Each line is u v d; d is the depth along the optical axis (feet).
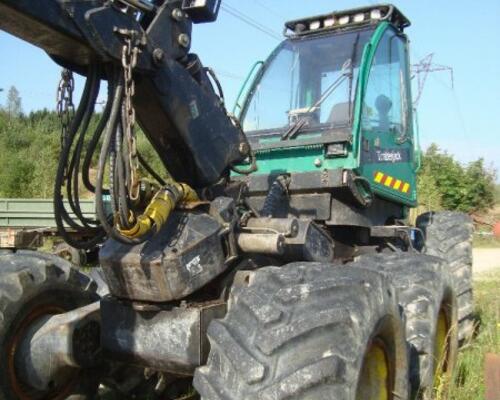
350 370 8.56
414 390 12.85
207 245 10.16
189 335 9.71
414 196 18.90
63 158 9.45
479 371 15.64
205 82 10.96
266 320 8.49
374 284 9.77
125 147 9.00
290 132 15.87
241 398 8.05
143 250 9.89
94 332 11.14
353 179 14.60
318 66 16.78
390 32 17.31
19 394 10.96
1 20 8.02
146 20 9.96
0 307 10.58
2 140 121.08
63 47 8.75
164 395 13.55
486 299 26.04
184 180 11.12
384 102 17.01
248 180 15.40
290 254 11.55
